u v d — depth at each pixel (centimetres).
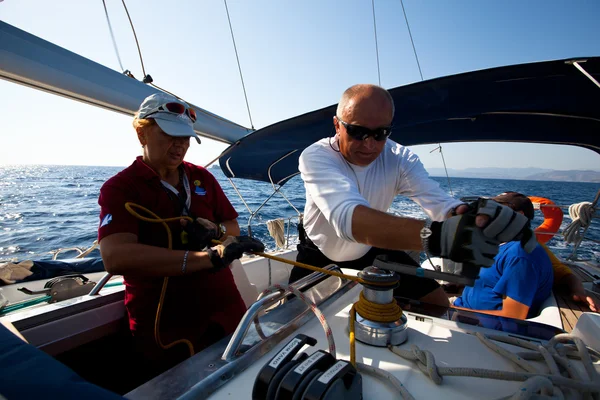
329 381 53
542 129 282
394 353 83
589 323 87
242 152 326
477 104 244
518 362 76
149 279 135
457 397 69
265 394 58
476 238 64
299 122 268
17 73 157
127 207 129
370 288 87
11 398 42
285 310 101
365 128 121
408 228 80
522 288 175
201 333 142
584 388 64
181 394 64
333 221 104
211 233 134
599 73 191
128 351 144
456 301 231
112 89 190
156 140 137
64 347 122
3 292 176
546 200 307
